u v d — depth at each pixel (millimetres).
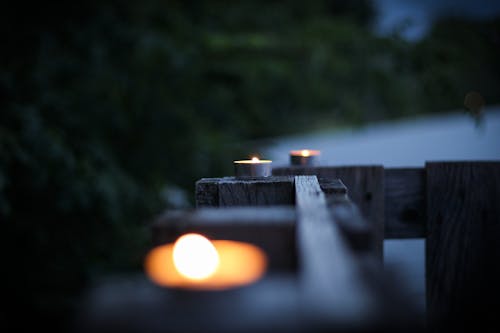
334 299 493
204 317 504
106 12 5102
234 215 1030
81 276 4664
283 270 974
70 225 4770
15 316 4543
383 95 6156
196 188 1675
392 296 511
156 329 508
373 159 8539
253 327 487
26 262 4703
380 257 2174
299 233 797
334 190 1530
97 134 5051
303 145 9250
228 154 5434
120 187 4773
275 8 7293
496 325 2111
